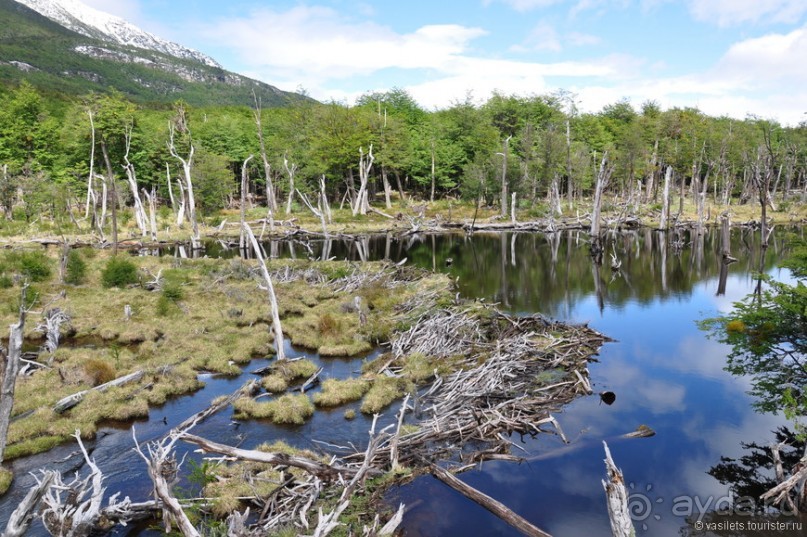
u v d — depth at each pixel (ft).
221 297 90.63
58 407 50.72
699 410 51.47
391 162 254.47
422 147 280.92
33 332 71.97
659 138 286.05
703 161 270.26
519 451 44.06
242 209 140.77
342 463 40.83
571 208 257.34
